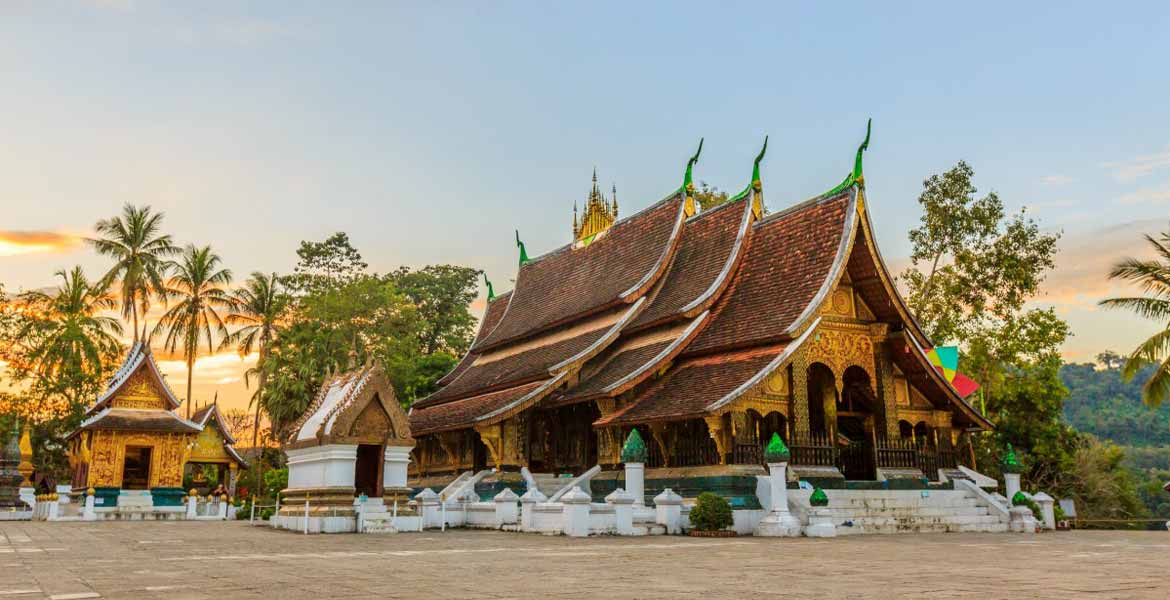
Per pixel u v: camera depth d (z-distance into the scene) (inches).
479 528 856.9
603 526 705.0
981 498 914.7
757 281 987.3
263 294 2352.4
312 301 2097.7
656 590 309.9
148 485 1336.1
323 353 2025.1
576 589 312.0
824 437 922.7
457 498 968.9
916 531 825.5
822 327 906.7
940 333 1577.3
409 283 2682.1
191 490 1282.0
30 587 313.1
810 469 842.8
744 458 816.3
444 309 2714.1
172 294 2123.5
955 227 1579.7
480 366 1419.8
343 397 794.2
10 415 1796.3
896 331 938.1
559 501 780.0
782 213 1024.9
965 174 1590.8
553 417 1090.1
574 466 1036.5
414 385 1935.3
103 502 1273.4
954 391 965.8
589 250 1333.7
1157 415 5393.7
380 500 765.3
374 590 306.0
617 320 1091.3
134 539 629.6
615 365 1032.8
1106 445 2256.4
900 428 1013.2
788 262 964.0
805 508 770.8
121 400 1341.0
